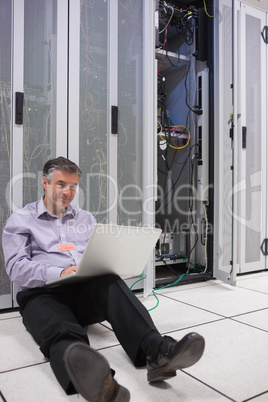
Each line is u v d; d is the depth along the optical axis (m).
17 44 2.15
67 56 2.34
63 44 2.32
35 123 2.24
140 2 2.66
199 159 3.26
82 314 1.60
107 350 1.57
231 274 2.87
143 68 2.65
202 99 3.24
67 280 1.52
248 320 1.98
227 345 1.62
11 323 1.95
